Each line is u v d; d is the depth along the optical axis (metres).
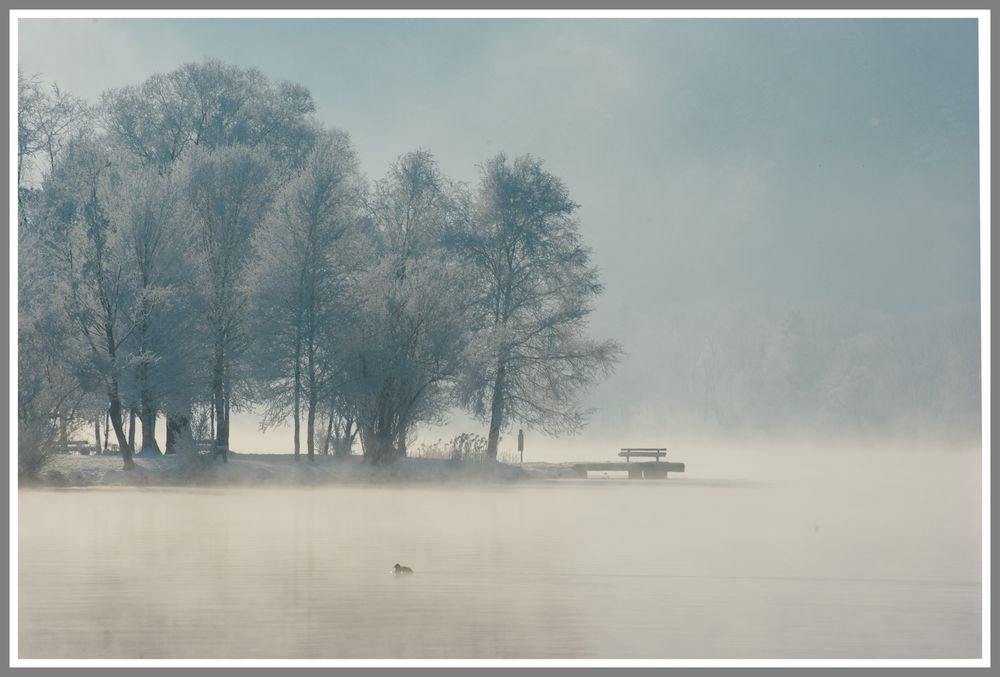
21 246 105.38
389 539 61.69
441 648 36.19
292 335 114.00
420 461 116.56
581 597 44.16
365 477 110.62
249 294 113.88
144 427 117.31
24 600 43.03
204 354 112.06
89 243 108.06
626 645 36.66
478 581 47.50
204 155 117.56
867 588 46.59
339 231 115.12
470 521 72.38
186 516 73.88
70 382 104.25
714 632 38.44
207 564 51.81
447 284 118.00
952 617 40.94
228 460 110.94
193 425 118.75
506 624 39.28
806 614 41.31
